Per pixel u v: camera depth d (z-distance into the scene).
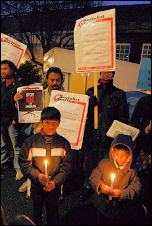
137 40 10.34
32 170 1.60
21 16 12.23
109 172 1.75
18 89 1.94
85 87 4.60
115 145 1.68
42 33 12.08
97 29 1.68
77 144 1.94
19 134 2.70
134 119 1.95
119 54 10.75
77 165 2.69
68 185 2.63
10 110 1.80
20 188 2.54
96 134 2.32
